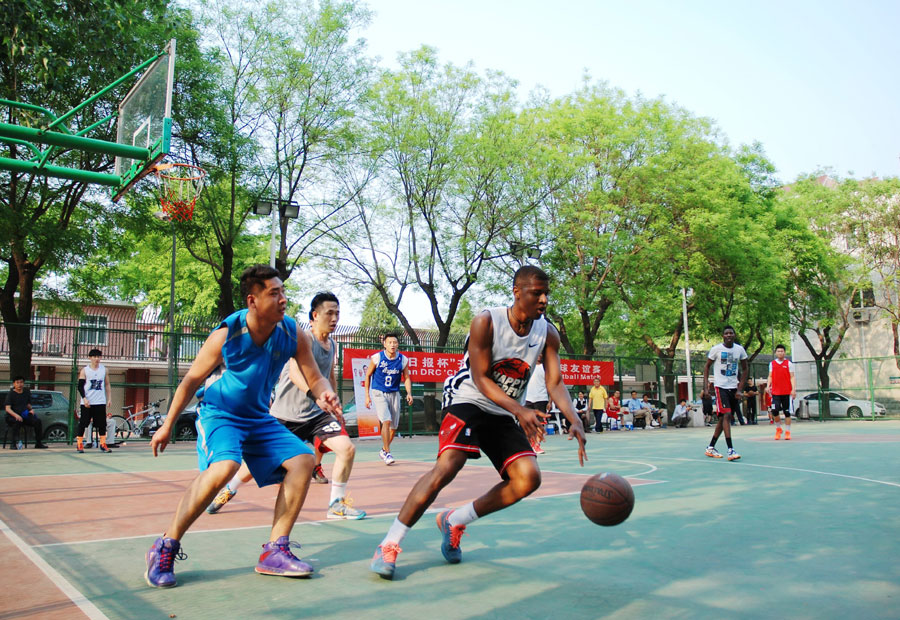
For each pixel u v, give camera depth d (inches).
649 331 1186.6
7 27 391.2
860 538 175.5
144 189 741.9
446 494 259.6
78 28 422.3
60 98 608.7
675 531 186.1
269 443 144.7
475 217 922.7
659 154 999.0
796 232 1275.8
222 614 115.3
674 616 114.5
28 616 112.7
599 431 839.1
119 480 305.1
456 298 939.3
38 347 653.9
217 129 721.6
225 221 850.1
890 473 316.2
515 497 143.3
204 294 1295.5
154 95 398.3
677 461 391.2
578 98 1033.5
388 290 988.6
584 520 202.2
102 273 942.4
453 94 903.7
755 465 360.5
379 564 137.8
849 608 118.4
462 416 144.4
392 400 390.0
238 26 800.9
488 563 151.4
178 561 152.5
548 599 124.2
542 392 498.9
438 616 114.7
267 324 137.6
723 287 1165.1
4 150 636.1
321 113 839.7
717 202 992.2
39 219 679.1
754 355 1370.6
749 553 159.9
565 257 1023.0
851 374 1542.8
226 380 141.6
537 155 936.3
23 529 188.2
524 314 141.3
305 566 137.8
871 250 1392.7
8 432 570.3
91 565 147.6
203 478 132.9
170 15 654.5
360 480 312.2
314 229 924.0
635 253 987.3
